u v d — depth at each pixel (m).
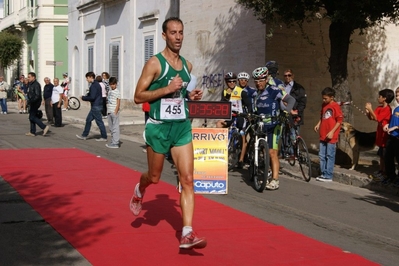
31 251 5.67
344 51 11.91
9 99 40.84
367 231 6.98
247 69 16.05
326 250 5.91
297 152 10.59
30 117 16.83
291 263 5.42
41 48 38.66
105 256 5.48
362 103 16.41
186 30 19.50
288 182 10.34
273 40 15.14
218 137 8.92
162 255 5.55
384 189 9.54
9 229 6.46
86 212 7.25
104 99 23.30
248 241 6.17
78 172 10.35
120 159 12.33
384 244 6.41
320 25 15.44
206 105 8.95
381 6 10.56
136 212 6.31
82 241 5.98
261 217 7.45
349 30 11.77
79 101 30.47
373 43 16.41
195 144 8.89
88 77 15.95
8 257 5.48
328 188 9.84
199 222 6.98
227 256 5.59
